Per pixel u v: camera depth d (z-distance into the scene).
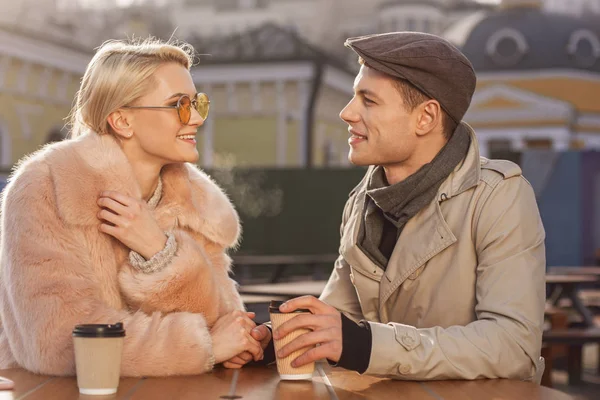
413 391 2.28
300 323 2.37
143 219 2.58
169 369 2.46
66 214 2.52
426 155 2.72
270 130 29.89
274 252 20.30
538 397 2.20
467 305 2.65
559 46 37.75
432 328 2.44
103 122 2.69
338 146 32.62
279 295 5.34
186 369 2.48
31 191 2.53
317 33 43.28
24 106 26.11
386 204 2.71
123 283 2.57
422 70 2.66
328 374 2.54
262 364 2.69
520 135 34.16
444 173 2.69
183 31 42.88
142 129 2.72
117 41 2.80
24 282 2.45
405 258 2.70
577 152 18.50
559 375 8.89
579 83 36.19
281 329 2.40
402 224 2.73
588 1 42.22
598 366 9.58
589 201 18.45
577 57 37.53
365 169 20.09
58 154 2.60
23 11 32.91
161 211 2.88
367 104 2.73
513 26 38.19
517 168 2.68
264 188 20.42
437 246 2.65
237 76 29.86
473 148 2.73
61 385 2.32
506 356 2.44
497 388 2.32
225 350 2.59
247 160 30.06
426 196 2.69
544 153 18.62
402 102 2.69
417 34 2.74
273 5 43.69
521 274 2.54
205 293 2.64
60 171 2.55
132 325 2.46
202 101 2.79
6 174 23.97
